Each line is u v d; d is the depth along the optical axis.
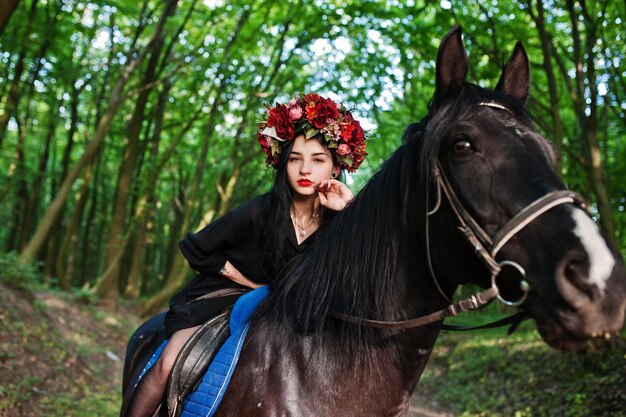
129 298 15.20
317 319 1.85
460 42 1.71
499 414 7.00
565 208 1.44
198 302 2.19
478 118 1.59
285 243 2.09
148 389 2.12
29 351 6.38
